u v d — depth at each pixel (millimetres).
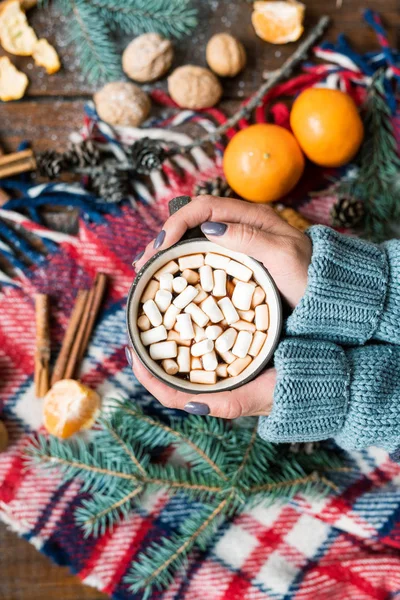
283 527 658
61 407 634
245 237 515
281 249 520
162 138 668
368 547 655
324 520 652
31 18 660
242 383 515
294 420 535
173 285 525
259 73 676
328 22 674
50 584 654
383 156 653
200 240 526
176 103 667
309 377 531
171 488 625
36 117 666
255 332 525
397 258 546
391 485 655
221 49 650
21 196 664
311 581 650
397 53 666
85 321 653
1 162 646
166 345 520
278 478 623
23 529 650
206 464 626
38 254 662
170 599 651
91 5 653
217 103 673
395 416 546
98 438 644
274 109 670
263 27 665
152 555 653
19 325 660
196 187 648
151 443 652
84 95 667
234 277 532
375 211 650
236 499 614
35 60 662
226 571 653
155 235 665
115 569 651
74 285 663
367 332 551
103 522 630
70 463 631
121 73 667
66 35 663
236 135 629
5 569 653
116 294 664
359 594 645
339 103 616
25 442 655
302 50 662
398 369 555
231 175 627
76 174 664
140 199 667
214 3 670
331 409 542
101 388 661
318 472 640
